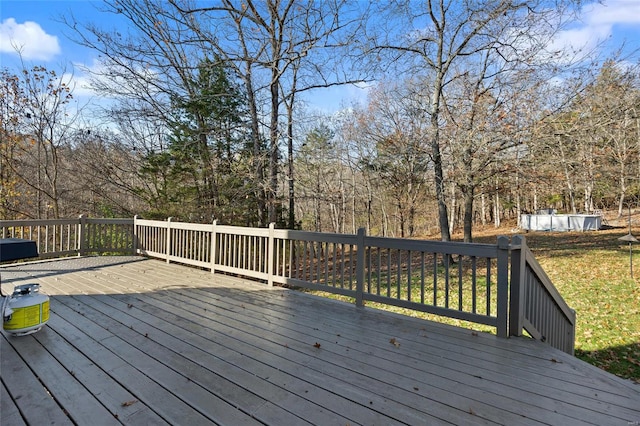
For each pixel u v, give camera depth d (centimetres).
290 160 1084
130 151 1200
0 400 190
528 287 304
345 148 1825
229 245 543
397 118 1210
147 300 399
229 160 1054
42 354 249
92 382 211
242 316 347
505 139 872
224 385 210
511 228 2141
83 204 1302
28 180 1309
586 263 1012
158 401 191
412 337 296
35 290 296
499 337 295
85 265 612
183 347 266
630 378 443
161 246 670
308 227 1934
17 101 1186
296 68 1023
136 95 1066
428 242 334
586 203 2019
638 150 1404
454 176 968
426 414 182
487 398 199
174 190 1052
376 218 2502
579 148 902
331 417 179
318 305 389
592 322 615
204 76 1028
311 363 243
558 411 186
